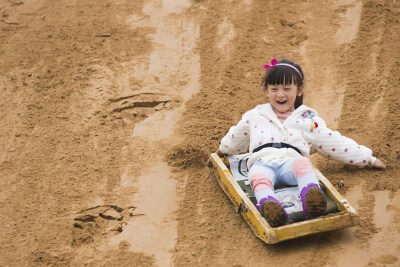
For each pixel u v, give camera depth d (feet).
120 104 41.19
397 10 51.47
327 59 45.65
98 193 32.24
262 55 46.80
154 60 46.80
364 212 28.40
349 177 31.45
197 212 30.17
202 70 45.03
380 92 39.70
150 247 28.04
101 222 30.22
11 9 56.03
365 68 43.27
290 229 25.26
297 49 47.39
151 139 37.19
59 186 32.96
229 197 30.12
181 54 47.50
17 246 28.45
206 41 49.19
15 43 49.93
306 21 51.47
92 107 40.91
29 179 33.78
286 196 27.76
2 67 46.39
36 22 53.47
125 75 44.78
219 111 39.65
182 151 35.32
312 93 41.37
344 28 49.75
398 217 27.66
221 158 33.04
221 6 55.11
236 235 28.04
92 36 50.57
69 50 48.44
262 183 27.02
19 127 39.17
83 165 34.86
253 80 43.45
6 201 31.91
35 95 42.70
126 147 36.52
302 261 25.52
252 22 51.80
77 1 57.36
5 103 41.96
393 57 44.09
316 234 27.17
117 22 52.95
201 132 37.27
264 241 26.14
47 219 30.32
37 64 46.60
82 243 28.68
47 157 35.83
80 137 37.70
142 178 33.45
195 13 54.08
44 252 27.86
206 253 27.07
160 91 42.65
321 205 25.38
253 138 30.42
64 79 44.45
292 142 29.73
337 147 30.89
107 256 27.53
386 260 25.04
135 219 30.17
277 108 30.73
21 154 36.32
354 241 26.53
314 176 26.96
